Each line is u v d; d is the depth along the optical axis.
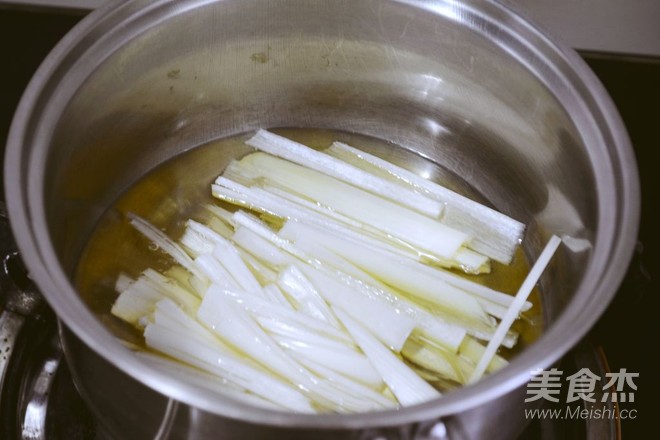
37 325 0.28
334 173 0.32
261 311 0.27
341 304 0.28
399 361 0.27
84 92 0.26
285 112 0.33
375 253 0.29
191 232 0.30
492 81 0.30
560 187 0.29
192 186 0.32
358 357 0.27
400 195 0.31
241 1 0.29
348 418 0.20
